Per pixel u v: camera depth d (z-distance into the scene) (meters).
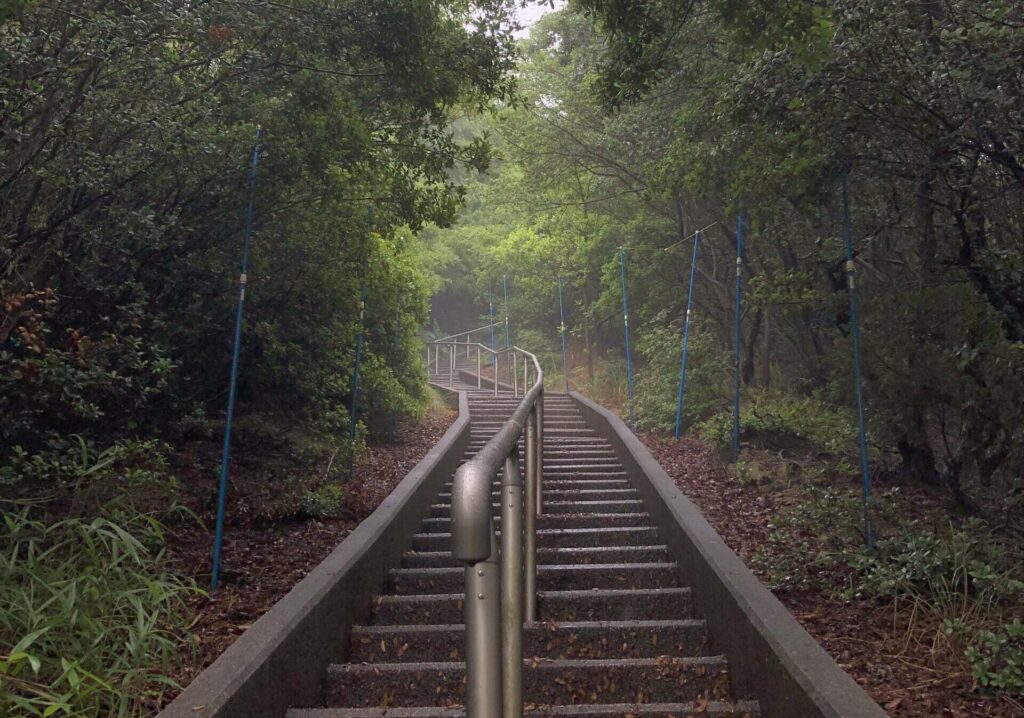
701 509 7.34
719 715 3.49
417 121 8.40
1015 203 5.99
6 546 3.86
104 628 3.29
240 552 5.62
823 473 7.88
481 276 29.00
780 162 6.24
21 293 4.57
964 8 4.98
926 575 4.48
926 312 6.34
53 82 4.66
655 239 15.34
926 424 7.20
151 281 6.43
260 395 8.55
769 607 3.57
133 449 4.71
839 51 5.14
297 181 7.07
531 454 4.64
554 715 3.52
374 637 4.41
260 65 6.52
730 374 12.35
